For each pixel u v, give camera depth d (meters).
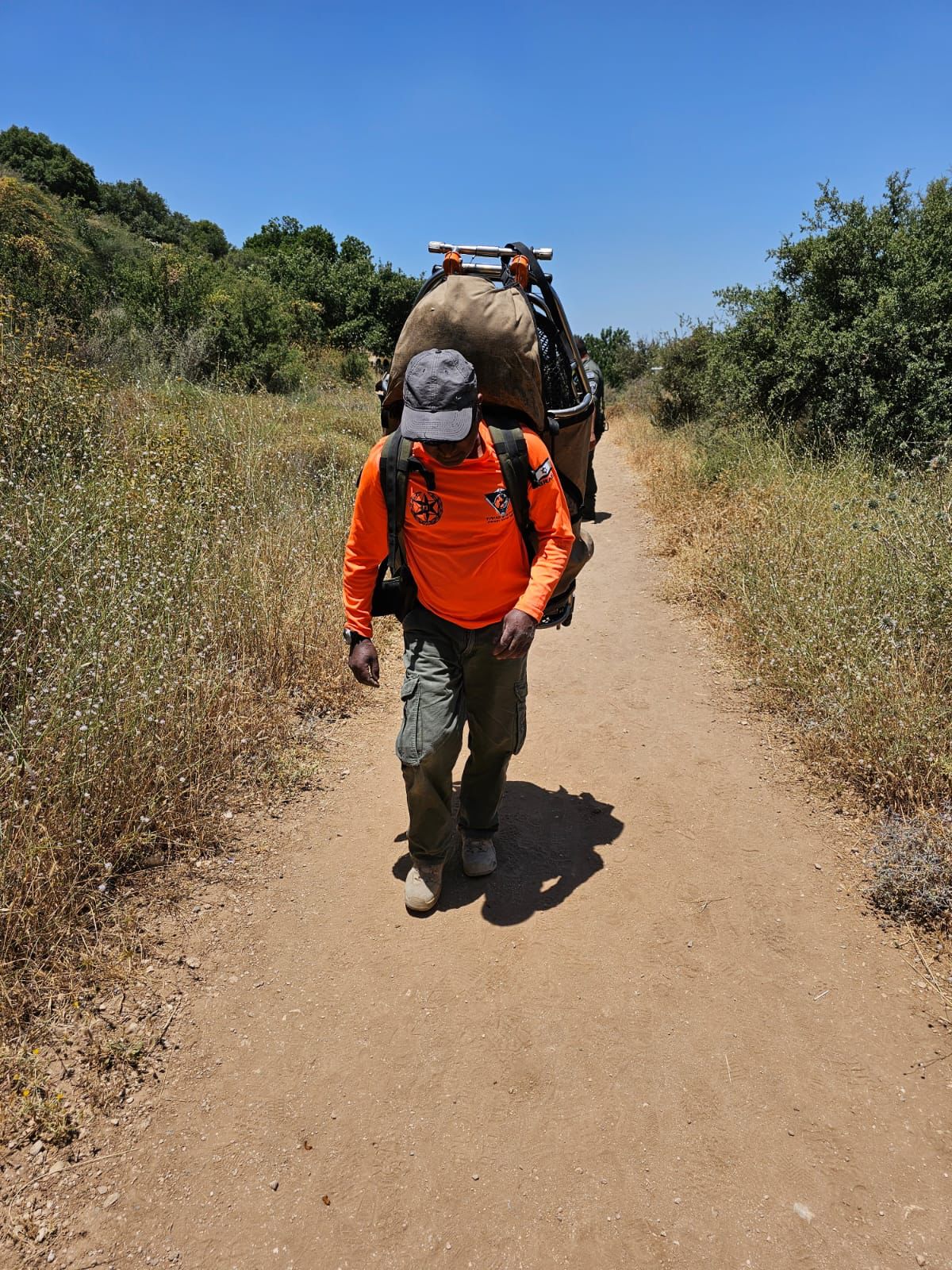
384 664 5.43
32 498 4.42
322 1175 2.19
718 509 7.81
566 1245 2.01
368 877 3.34
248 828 3.58
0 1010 2.46
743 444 8.78
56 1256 1.97
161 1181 2.15
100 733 3.37
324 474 7.74
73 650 3.59
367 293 26.20
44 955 2.72
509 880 3.31
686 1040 2.56
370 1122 2.33
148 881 3.18
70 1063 2.41
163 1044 2.53
